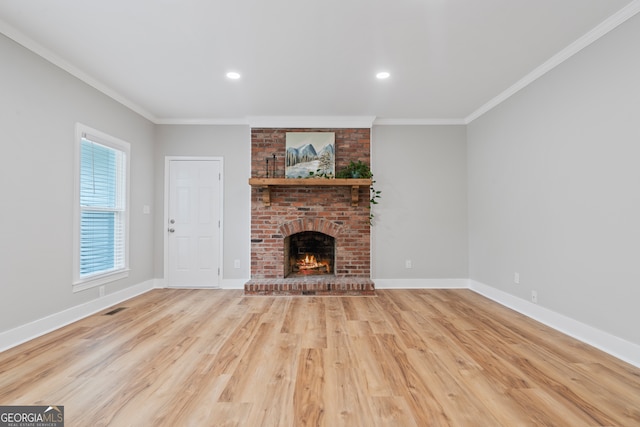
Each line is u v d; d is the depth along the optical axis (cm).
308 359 243
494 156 419
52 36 273
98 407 180
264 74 344
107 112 381
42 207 294
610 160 255
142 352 254
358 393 196
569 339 283
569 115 295
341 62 318
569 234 295
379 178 493
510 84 369
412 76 348
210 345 269
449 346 267
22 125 274
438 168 495
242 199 490
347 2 230
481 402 187
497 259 413
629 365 234
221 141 492
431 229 493
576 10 238
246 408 180
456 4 232
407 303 404
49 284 301
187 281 488
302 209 487
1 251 257
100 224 380
